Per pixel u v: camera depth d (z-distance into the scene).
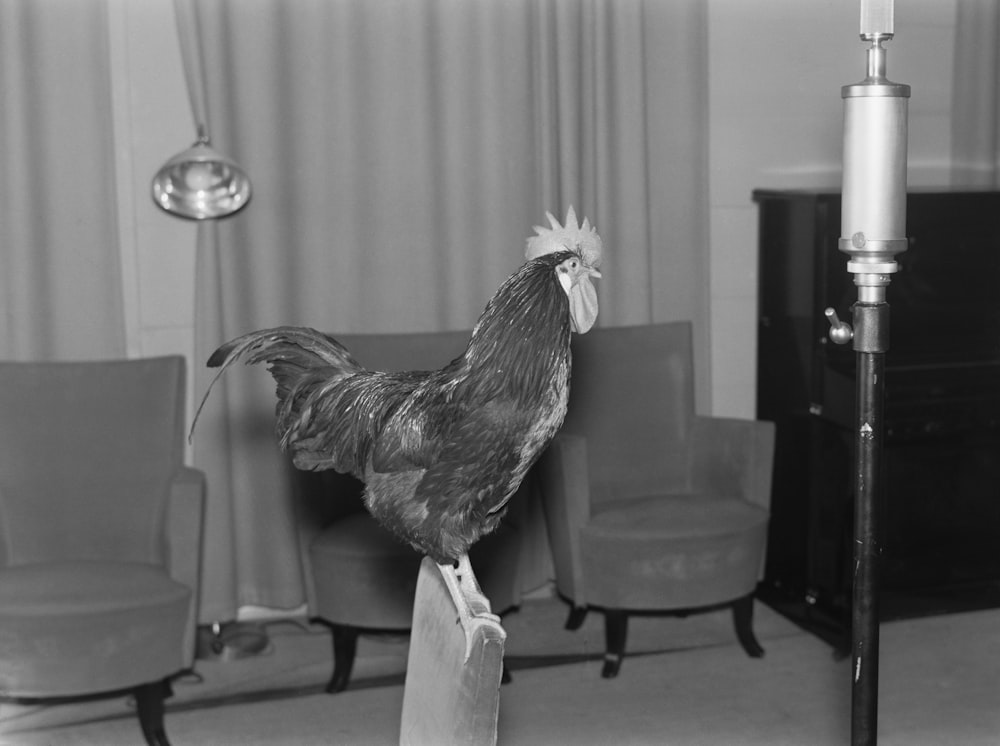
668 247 4.89
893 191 1.39
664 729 3.63
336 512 4.07
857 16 5.04
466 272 4.54
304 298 4.41
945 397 4.30
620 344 4.48
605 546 3.96
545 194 4.64
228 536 4.36
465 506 1.66
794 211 4.48
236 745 3.57
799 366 4.50
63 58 4.08
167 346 4.44
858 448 1.44
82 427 3.88
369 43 4.34
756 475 4.24
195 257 4.39
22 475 3.83
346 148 4.38
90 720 3.77
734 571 4.01
